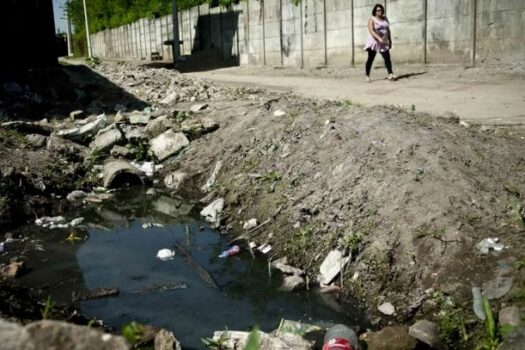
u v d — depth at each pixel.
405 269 3.22
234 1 20.08
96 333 1.35
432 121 5.04
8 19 10.43
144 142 7.03
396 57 13.33
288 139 5.39
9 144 6.33
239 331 3.02
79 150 6.80
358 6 14.27
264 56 18.83
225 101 8.27
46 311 2.63
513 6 10.62
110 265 4.06
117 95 9.62
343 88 9.97
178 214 5.26
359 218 3.79
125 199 5.73
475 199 3.48
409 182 3.73
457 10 11.64
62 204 5.57
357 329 2.99
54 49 11.46
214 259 4.13
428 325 2.73
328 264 3.64
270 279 3.73
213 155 6.16
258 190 4.94
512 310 2.59
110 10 38.53
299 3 16.55
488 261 2.98
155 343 2.73
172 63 22.67
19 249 4.44
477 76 10.24
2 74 9.89
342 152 4.52
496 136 4.77
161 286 3.67
